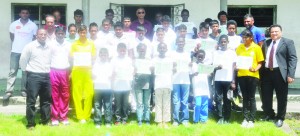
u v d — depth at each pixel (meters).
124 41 8.60
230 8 12.65
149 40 9.44
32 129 7.79
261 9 12.64
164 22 8.96
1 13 12.19
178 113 8.23
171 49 8.70
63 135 7.48
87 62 8.18
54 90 8.12
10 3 12.20
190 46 8.27
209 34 9.00
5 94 9.88
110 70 8.09
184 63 8.18
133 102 8.97
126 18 8.84
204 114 8.35
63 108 8.20
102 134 7.59
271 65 8.30
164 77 8.09
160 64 8.05
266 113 8.66
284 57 8.25
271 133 7.72
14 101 9.71
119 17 12.38
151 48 8.62
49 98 8.03
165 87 8.07
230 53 8.30
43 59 7.80
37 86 7.80
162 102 8.13
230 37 8.80
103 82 8.00
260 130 7.83
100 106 8.10
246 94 8.23
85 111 8.36
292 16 12.48
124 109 8.20
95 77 8.07
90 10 12.34
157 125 8.17
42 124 8.12
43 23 12.45
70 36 8.57
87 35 9.14
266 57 8.38
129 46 8.62
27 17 9.81
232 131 7.75
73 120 8.45
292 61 8.19
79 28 8.20
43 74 7.81
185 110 8.27
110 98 8.12
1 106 9.59
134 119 8.54
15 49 9.68
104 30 8.71
